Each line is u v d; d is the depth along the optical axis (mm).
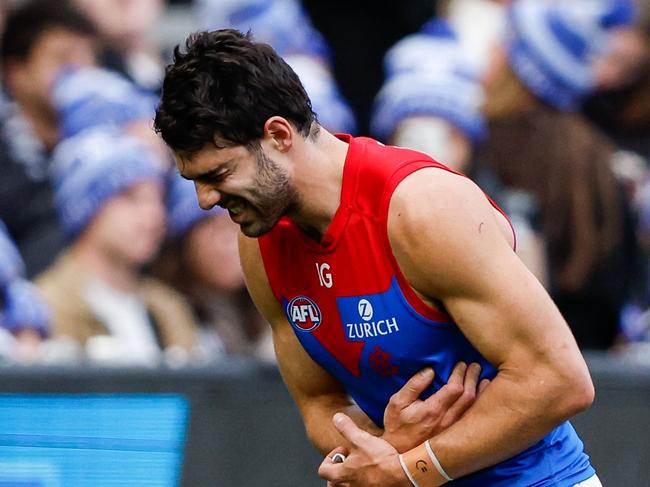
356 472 9281
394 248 8680
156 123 8469
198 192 8570
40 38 18016
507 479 9367
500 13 19969
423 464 9016
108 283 17109
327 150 8867
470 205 8594
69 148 17516
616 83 19172
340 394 10250
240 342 17891
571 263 18078
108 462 14977
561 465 9531
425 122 19016
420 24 22062
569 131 18500
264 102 8406
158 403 15180
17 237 17219
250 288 9938
